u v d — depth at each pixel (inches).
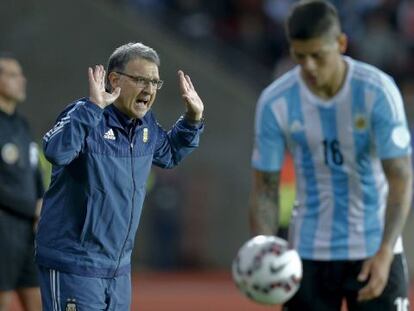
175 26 2304.4
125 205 786.2
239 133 2244.1
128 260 807.7
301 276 816.3
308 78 829.8
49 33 2233.0
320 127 852.6
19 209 1101.7
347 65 846.5
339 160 853.8
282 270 744.3
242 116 2245.3
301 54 816.3
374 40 2290.8
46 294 795.4
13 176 1101.7
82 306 781.3
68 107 771.4
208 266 2217.0
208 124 2244.1
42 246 792.3
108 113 775.1
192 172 2220.7
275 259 745.0
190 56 2252.7
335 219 859.4
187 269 2203.5
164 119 2215.8
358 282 854.5
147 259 2181.3
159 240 2170.3
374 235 857.5
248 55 2320.4
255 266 745.6
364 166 853.2
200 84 2250.2
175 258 2190.0
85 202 776.3
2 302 1109.7
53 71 2229.3
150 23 2265.0
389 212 829.8
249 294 755.4
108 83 781.9
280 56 2314.2
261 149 875.4
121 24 2237.9
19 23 2230.6
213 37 2321.6
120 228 787.4
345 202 856.9
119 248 792.3
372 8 2324.1
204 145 2236.7
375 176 857.5
